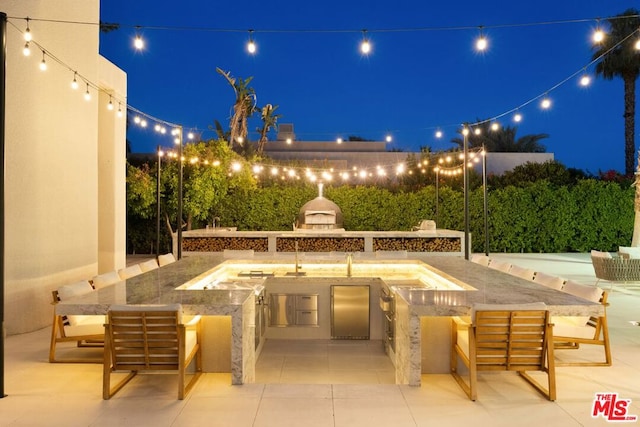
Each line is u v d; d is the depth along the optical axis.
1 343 4.10
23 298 6.53
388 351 5.98
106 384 4.00
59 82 7.27
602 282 10.87
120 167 10.68
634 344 5.66
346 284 6.68
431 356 4.63
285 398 4.00
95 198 8.35
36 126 6.77
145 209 15.27
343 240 13.09
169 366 4.01
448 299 4.35
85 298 4.46
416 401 3.95
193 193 14.85
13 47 6.48
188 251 13.09
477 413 3.73
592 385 4.30
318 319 6.70
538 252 18.20
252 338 4.79
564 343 5.25
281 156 24.94
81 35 7.86
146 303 4.24
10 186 6.43
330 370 5.55
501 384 4.32
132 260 14.95
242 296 4.55
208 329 4.67
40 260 6.80
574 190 18.00
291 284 6.71
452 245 13.16
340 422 3.57
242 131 24.19
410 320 4.20
